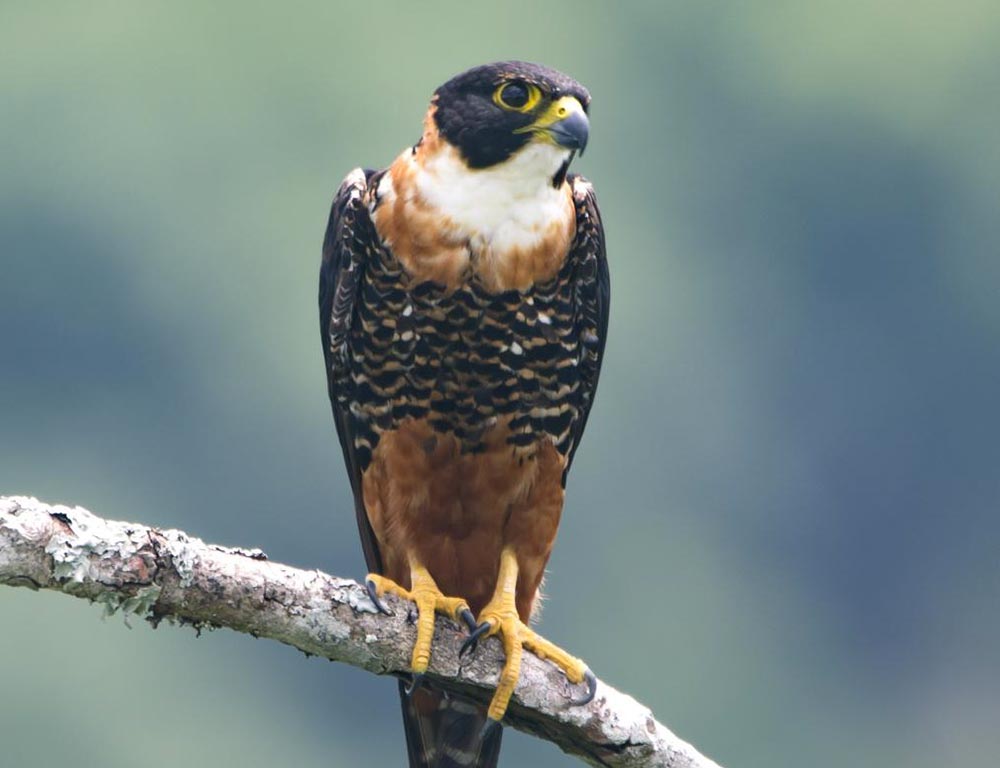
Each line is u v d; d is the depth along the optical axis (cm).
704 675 2838
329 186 3350
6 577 589
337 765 2747
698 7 3834
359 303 762
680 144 3716
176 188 3312
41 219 3256
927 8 3766
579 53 3716
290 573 641
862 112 3631
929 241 3594
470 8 3659
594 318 780
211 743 2697
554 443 767
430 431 760
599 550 2923
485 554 775
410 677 689
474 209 740
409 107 3491
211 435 3080
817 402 3291
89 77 3425
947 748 2966
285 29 3478
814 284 3522
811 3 3728
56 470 3080
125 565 602
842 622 2998
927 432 3278
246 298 3195
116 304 3212
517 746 2245
